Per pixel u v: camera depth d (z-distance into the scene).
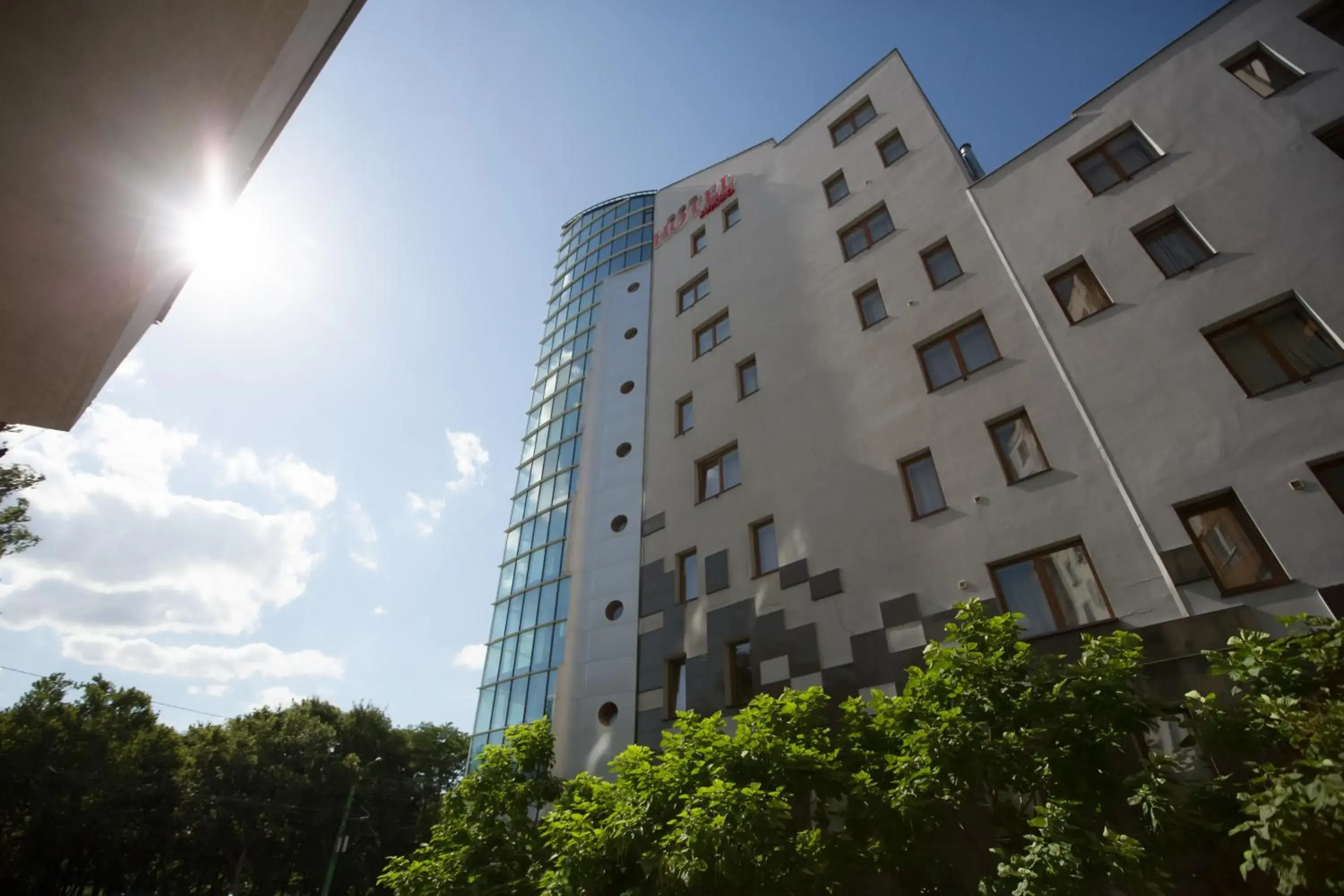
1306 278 11.18
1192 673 9.54
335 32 4.02
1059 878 6.50
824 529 15.87
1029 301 14.59
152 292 4.46
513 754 13.56
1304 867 5.70
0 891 38.84
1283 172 12.18
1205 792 7.50
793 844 8.61
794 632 15.23
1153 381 12.14
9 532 19.45
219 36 2.93
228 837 42.03
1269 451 10.48
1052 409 13.25
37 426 4.86
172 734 47.84
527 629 23.03
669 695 17.56
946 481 14.20
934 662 9.30
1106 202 14.34
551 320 34.12
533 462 28.33
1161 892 6.63
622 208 34.69
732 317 22.58
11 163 3.09
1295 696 7.06
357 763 47.00
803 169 23.45
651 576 19.78
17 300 3.74
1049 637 11.49
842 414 17.06
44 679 40.31
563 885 9.19
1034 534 12.46
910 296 17.19
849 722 10.41
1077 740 7.88
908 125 20.50
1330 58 12.59
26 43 2.72
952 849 9.37
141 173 3.33
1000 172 16.80
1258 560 10.07
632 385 25.61
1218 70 13.94
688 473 20.58
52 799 36.75
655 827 9.02
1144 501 11.41
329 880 37.34
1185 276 12.55
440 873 11.41
